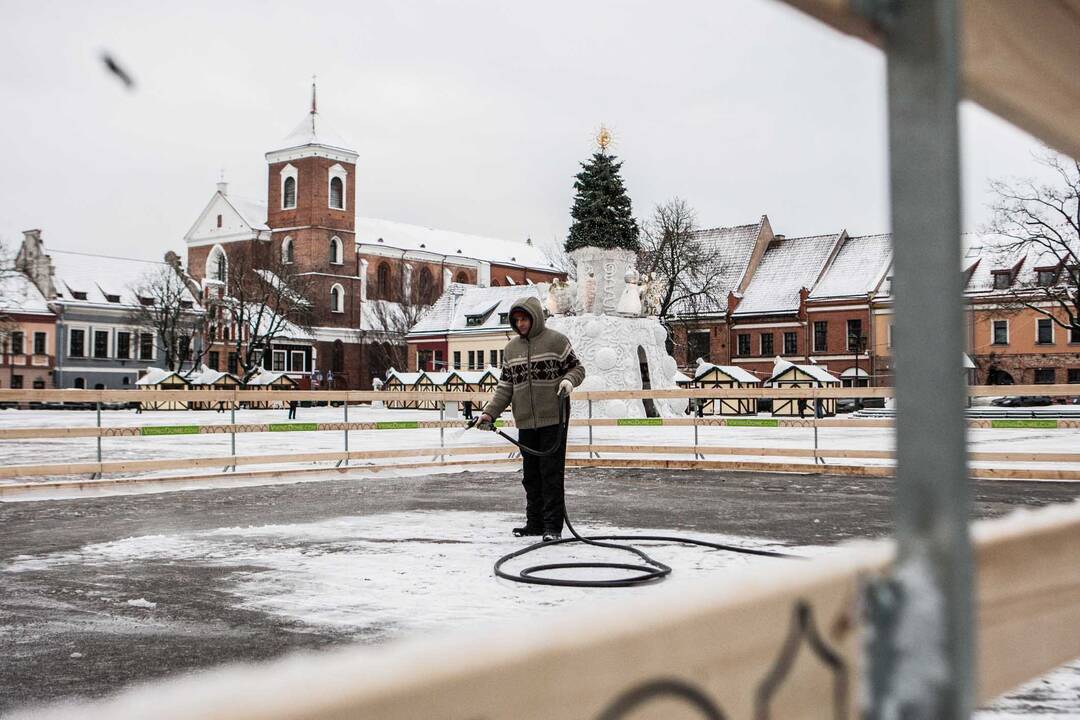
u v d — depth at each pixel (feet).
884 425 45.09
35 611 16.44
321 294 315.58
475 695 1.59
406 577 19.43
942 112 2.34
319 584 18.71
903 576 2.42
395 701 1.47
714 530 26.50
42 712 10.64
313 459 45.14
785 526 27.30
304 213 318.65
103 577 19.65
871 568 2.42
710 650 2.03
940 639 2.34
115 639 14.46
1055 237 142.72
